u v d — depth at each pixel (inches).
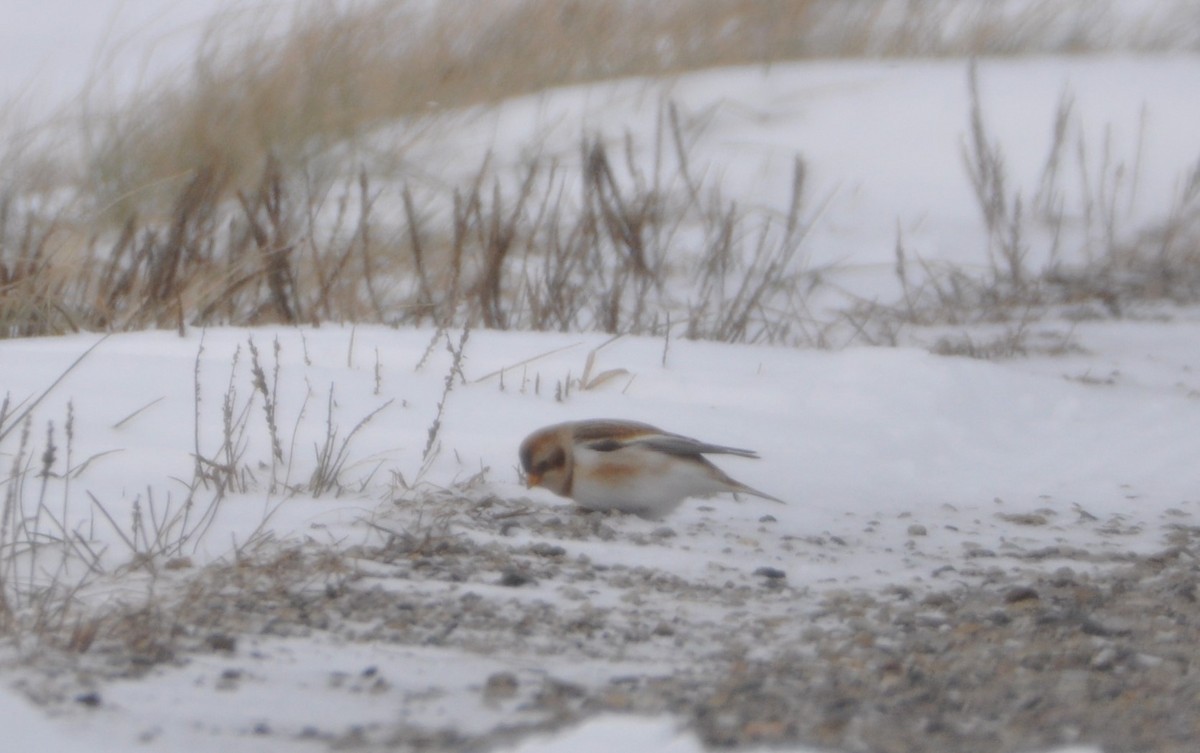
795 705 242.1
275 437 360.8
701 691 247.0
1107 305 701.9
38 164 700.0
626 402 441.7
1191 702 251.4
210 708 225.6
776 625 290.7
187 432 382.3
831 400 466.3
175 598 279.6
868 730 230.4
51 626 258.2
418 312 550.0
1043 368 578.9
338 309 567.5
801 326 624.1
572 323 587.5
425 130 814.5
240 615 274.8
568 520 356.5
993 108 955.3
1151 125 936.3
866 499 392.5
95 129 737.6
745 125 927.0
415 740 215.6
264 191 574.6
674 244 738.2
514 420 418.3
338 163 749.9
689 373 480.7
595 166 616.7
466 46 910.4
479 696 239.3
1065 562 345.7
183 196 561.9
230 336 488.4
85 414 386.0
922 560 344.5
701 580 320.5
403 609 286.0
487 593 299.9
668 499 358.6
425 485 366.0
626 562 329.1
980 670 267.6
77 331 519.5
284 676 244.2
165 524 314.8
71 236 599.5
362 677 246.4
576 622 285.3
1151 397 511.5
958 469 423.8
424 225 701.3
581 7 975.0
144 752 203.9
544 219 738.8
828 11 1063.0
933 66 1019.9
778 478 399.9
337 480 358.6
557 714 230.2
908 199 855.1
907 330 657.0
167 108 735.1
